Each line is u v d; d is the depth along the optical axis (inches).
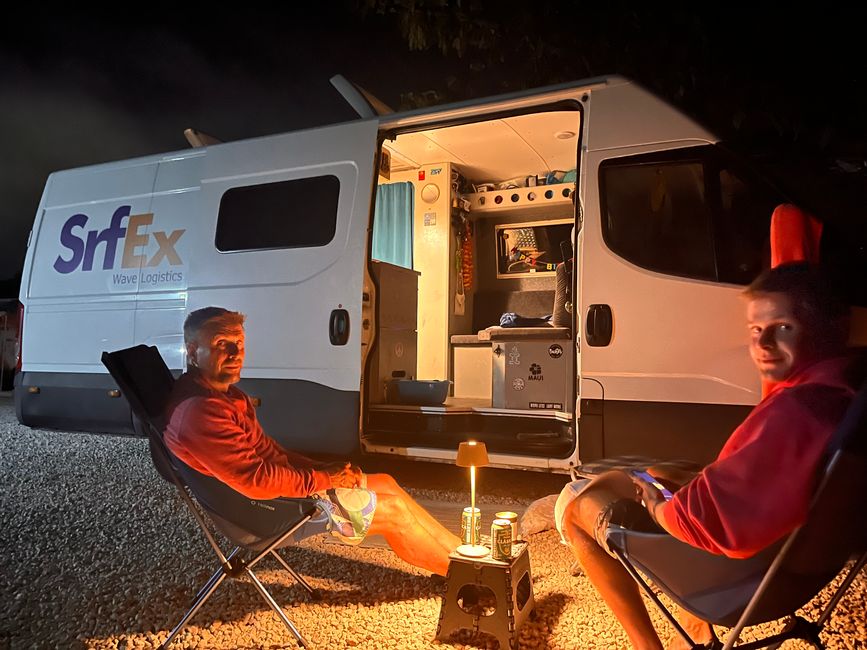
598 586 92.1
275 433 210.8
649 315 168.2
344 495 109.0
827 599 120.8
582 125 180.7
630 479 95.3
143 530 166.2
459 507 186.2
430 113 199.8
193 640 107.3
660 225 170.6
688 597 78.4
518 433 203.3
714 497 70.7
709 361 162.7
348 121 212.8
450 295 283.4
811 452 66.7
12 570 139.4
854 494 65.2
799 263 74.5
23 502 192.9
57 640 108.3
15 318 590.6
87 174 265.0
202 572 136.9
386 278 230.2
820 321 71.2
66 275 258.8
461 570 103.4
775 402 70.9
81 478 221.8
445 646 104.2
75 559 145.6
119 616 116.6
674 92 279.7
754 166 166.1
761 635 107.3
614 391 170.2
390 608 118.7
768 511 68.2
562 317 222.2
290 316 210.8
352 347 200.8
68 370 253.6
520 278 303.1
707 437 162.1
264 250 217.8
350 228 205.2
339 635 108.5
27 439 297.0
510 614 100.4
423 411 214.1
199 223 231.8
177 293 233.1
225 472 99.7
